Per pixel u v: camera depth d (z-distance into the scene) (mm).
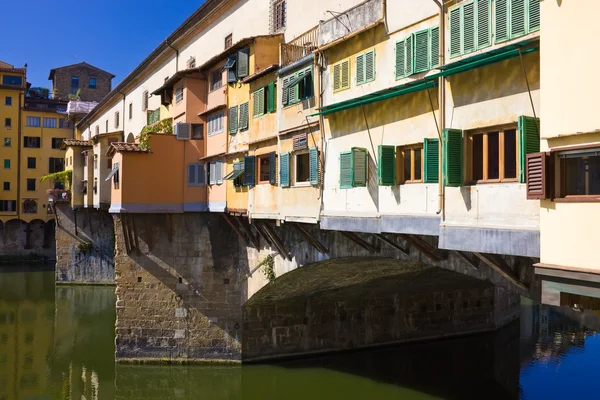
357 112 14336
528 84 9688
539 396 21547
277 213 18219
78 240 46812
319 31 16125
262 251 21703
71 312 37219
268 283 21141
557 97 8586
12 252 60812
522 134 9445
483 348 28000
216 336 23719
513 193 9984
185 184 23922
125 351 23875
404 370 24453
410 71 12445
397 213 12883
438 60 11719
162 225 23953
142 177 23328
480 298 30031
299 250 19016
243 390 22656
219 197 22812
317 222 15914
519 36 9859
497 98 10305
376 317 26922
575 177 8484
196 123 24250
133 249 23953
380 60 13562
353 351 26203
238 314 23625
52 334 31531
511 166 10156
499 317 31000
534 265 8914
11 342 29859
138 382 23531
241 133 21031
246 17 23969
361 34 14195
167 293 23906
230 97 21984
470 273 12547
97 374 24750
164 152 23688
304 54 17578
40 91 72125
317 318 25359
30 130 62812
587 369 25109
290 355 24719
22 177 61906
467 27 10922
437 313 28578
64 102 66938
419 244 13250
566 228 8508
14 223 61188
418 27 12383
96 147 40781
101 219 47094
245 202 20594
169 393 22469
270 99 18750
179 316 23844
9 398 21969
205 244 23828
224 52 21672
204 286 23766
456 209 11133
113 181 24250
